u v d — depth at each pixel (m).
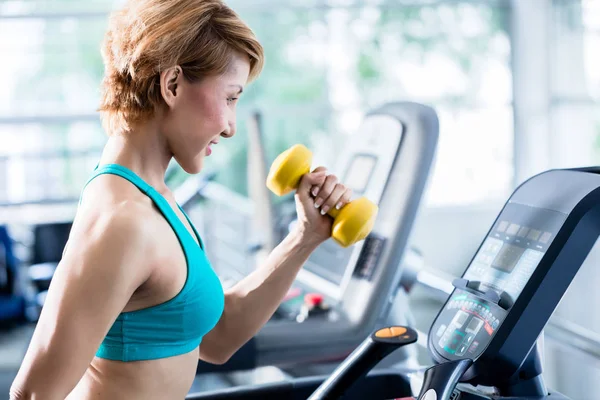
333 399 1.13
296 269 1.37
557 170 1.15
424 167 2.00
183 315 1.09
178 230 1.08
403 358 1.98
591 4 6.62
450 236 7.02
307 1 6.79
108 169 1.07
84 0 6.43
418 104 2.12
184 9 1.06
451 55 7.02
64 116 6.30
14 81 6.43
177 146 1.11
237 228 6.51
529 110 7.11
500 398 1.11
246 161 6.90
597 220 1.04
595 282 5.12
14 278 5.24
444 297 1.95
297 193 1.33
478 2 6.97
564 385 4.27
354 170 2.25
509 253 1.11
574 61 6.87
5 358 4.99
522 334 1.04
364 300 1.99
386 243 2.00
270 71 6.88
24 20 6.36
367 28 6.90
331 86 6.94
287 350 1.93
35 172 6.39
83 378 1.12
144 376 1.08
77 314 0.94
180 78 1.07
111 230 0.97
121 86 1.08
